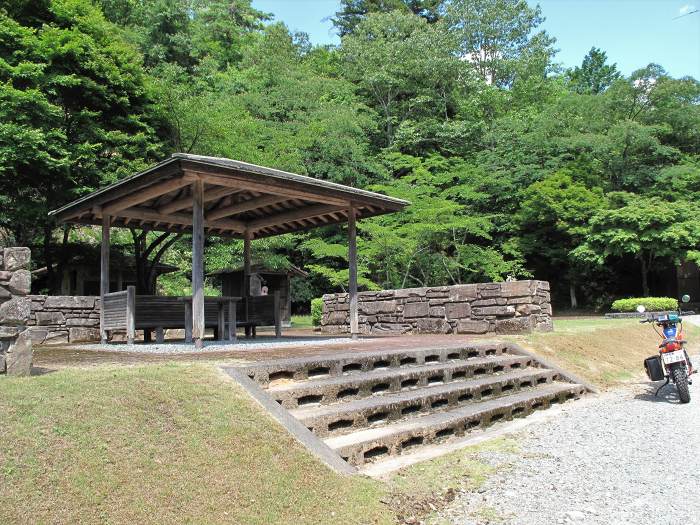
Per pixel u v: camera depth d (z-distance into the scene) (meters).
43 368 5.27
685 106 25.75
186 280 24.41
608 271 27.38
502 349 8.91
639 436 5.77
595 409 7.18
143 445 3.64
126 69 16.19
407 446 5.16
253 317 11.24
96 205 9.07
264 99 26.27
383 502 3.78
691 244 21.34
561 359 9.25
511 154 26.44
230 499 3.39
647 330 14.00
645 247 22.36
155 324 9.16
